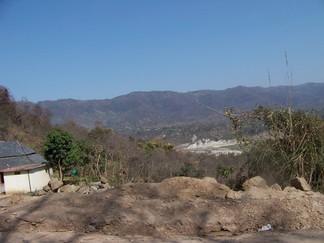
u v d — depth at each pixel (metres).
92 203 5.88
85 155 23.44
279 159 7.30
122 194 6.06
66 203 5.95
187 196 5.91
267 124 7.64
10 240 5.05
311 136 7.12
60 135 24.94
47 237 5.10
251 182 6.31
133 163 16.47
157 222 5.23
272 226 5.19
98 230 5.30
